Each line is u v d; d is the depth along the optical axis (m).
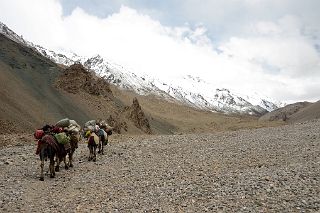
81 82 120.44
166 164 24.09
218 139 36.31
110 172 22.42
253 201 13.48
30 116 76.81
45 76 115.19
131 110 129.38
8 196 16.86
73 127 25.09
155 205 14.15
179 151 29.41
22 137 40.88
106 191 17.53
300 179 16.08
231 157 25.00
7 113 67.00
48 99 96.62
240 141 33.31
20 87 92.69
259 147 28.58
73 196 16.95
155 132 160.50
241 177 17.23
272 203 13.17
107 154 29.30
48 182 20.12
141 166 23.88
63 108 96.94
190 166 22.73
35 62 122.69
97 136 27.09
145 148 31.38
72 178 21.09
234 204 13.34
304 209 12.39
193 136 40.75
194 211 13.05
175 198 14.91
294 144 28.80
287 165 20.19
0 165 24.50
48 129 22.03
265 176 16.89
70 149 23.92
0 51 116.06
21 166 24.48
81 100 112.00
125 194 16.64
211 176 18.78
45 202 15.98
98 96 124.50
